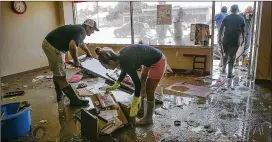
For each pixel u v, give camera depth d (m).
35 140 2.62
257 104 3.42
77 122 3.04
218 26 5.63
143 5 5.25
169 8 5.05
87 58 4.54
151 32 5.36
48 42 3.36
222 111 3.21
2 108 2.80
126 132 2.74
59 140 2.61
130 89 4.03
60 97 3.81
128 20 5.52
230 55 4.64
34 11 5.60
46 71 5.76
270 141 2.48
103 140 2.57
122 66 2.50
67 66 5.62
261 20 4.16
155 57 2.65
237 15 4.50
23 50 5.47
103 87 4.37
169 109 3.32
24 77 5.26
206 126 2.81
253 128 2.75
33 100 3.84
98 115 2.88
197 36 4.97
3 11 4.97
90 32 3.52
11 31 5.17
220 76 4.86
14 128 2.63
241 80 4.55
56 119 3.14
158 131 2.74
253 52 4.65
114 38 5.81
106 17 5.77
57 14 6.12
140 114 3.19
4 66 5.12
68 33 3.33
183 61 5.23
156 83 2.78
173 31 5.18
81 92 4.02
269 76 4.34
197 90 4.05
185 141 2.52
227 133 2.66
